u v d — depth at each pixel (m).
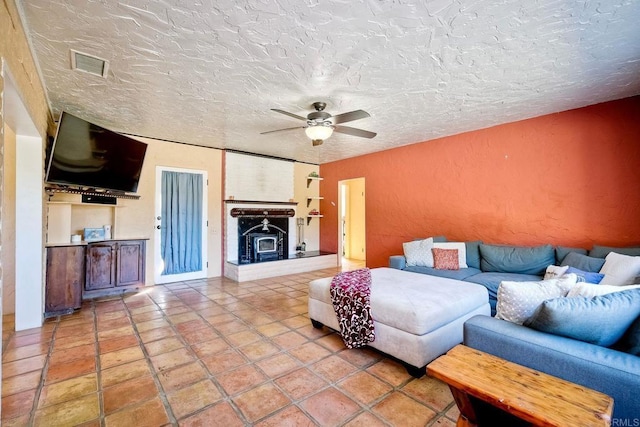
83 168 3.27
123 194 4.14
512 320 1.59
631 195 3.01
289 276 5.43
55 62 2.38
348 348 2.49
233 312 3.39
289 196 6.39
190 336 2.72
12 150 3.29
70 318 3.17
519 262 3.45
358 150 5.52
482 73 2.56
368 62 2.38
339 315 2.55
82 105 3.28
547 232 3.57
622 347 1.38
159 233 4.72
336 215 6.64
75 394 1.84
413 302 2.23
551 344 1.33
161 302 3.76
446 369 1.24
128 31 1.99
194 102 3.19
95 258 3.87
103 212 4.25
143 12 1.80
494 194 4.02
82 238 4.04
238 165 5.57
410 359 2.07
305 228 6.74
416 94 2.99
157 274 4.71
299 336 2.73
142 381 1.99
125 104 3.25
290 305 3.66
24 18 1.85
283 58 2.32
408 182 5.07
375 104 3.24
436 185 4.67
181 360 2.27
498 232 3.99
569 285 1.63
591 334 1.33
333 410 1.70
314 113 3.05
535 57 2.31
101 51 2.22
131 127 4.09
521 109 3.40
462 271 3.62
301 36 2.05
